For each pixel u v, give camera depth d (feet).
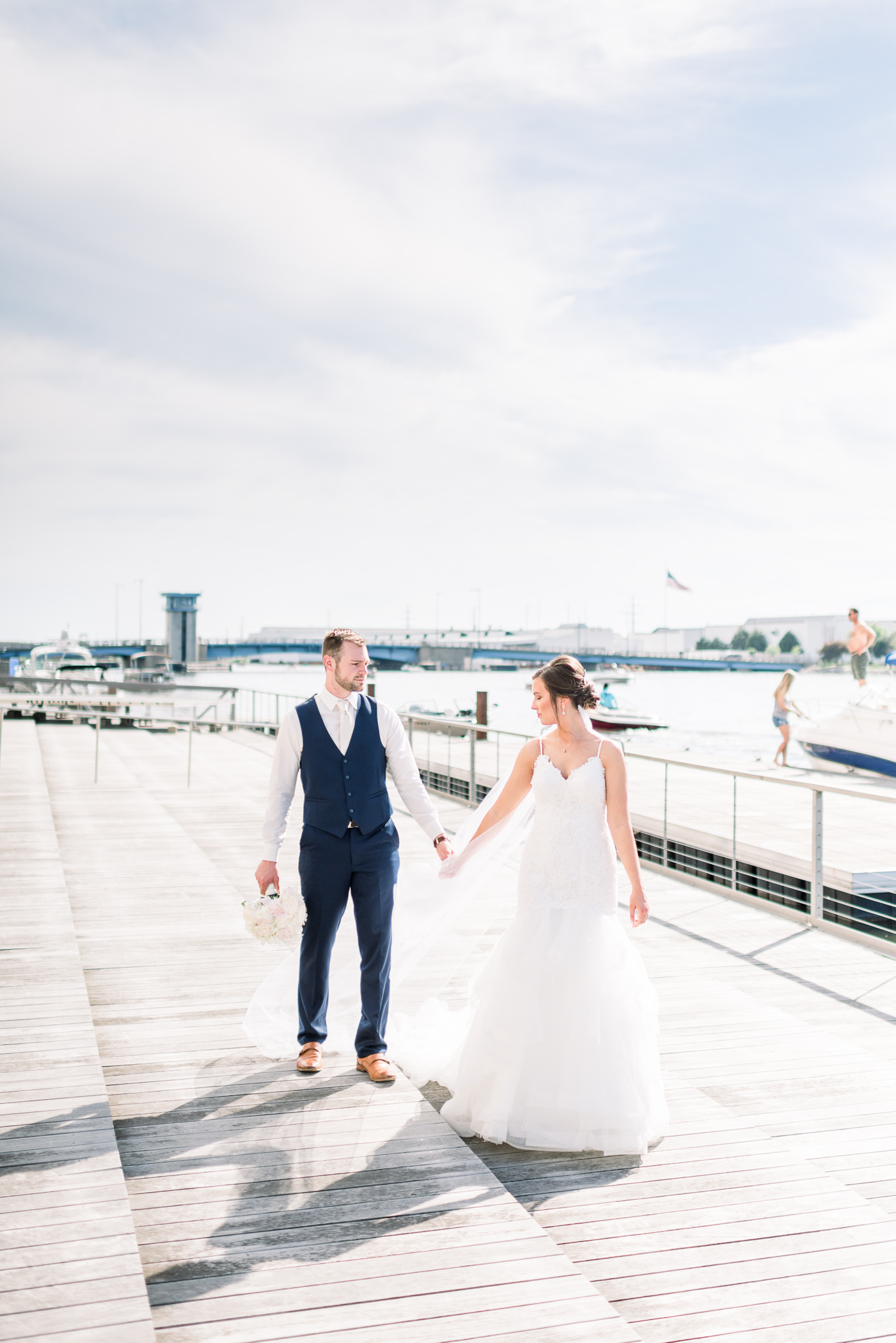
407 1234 8.06
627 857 10.75
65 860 25.45
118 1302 6.73
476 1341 6.66
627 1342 6.70
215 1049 12.42
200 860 25.52
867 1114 11.55
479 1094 10.53
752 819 35.65
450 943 14.88
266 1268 7.52
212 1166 9.21
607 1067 10.15
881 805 38.73
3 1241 7.47
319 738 11.30
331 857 11.28
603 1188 9.39
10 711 81.87
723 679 421.18
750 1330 7.22
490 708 166.40
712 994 16.06
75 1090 10.43
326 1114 10.41
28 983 14.25
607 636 560.61
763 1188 9.43
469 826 12.79
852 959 18.28
